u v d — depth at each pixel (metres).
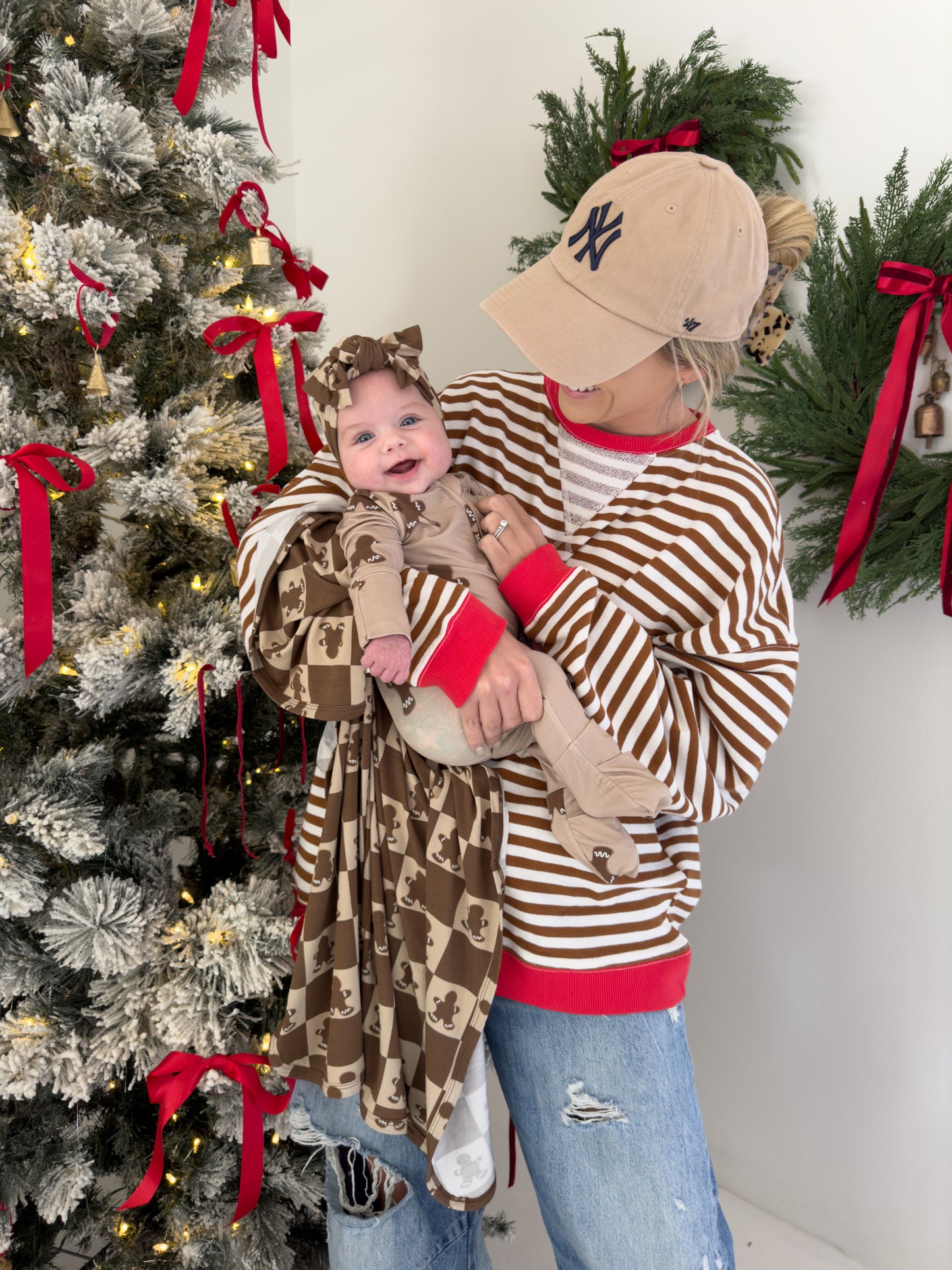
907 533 1.28
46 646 1.02
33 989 1.12
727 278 0.85
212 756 1.35
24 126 1.11
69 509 1.22
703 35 1.39
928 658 1.40
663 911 0.92
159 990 1.12
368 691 0.92
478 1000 0.89
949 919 1.42
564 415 0.97
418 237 1.98
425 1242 1.01
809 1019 1.60
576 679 0.88
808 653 1.54
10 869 1.06
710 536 0.91
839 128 1.39
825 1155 1.61
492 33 1.79
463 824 0.90
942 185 1.24
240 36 1.25
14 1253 1.23
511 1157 1.13
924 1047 1.47
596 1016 0.90
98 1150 1.24
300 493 1.02
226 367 1.27
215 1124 1.23
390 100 1.99
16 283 1.02
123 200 1.15
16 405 1.12
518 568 0.89
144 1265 1.24
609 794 0.84
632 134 1.46
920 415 1.30
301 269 1.33
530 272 0.94
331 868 0.96
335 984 0.95
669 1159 0.90
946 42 1.27
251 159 1.26
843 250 1.32
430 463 0.92
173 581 1.28
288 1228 1.33
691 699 0.93
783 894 1.62
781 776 1.60
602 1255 0.92
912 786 1.44
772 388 1.36
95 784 1.17
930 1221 1.48
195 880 1.33
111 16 1.09
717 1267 0.93
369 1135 1.01
